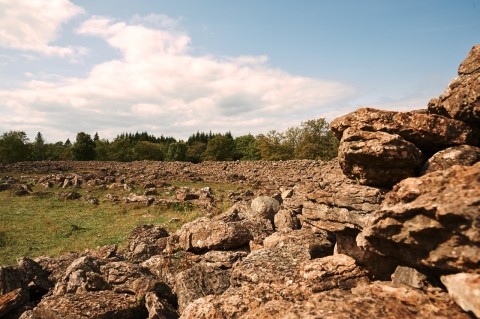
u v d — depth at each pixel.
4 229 24.02
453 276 4.54
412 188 5.57
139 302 9.77
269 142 88.69
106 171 58.53
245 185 45.91
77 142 95.12
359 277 7.61
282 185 43.06
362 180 8.62
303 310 5.14
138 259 15.25
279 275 8.34
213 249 12.71
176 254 13.55
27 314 9.02
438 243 4.77
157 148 113.31
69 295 10.07
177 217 26.88
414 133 7.92
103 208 31.31
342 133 9.32
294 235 10.91
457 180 5.17
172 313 9.11
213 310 7.10
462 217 4.34
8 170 56.91
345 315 4.72
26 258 13.05
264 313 6.14
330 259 8.23
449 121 7.75
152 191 38.50
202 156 104.75
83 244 20.75
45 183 43.16
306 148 77.81
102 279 10.99
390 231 5.41
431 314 4.61
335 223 8.91
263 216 16.88
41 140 111.31
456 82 7.95
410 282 5.82
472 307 4.00
